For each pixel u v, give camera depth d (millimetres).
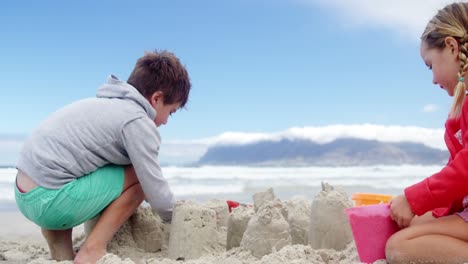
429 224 2326
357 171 18438
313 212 3018
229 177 13719
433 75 2504
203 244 2988
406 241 2316
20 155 3004
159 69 3176
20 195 2902
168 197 3037
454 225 2283
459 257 2199
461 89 2369
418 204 2371
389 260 2398
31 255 3355
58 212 2844
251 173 16266
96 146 2889
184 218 2982
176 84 3217
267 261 2492
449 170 2314
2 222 4922
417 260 2285
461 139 2439
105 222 2904
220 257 2850
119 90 3102
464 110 2361
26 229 4500
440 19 2445
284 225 2854
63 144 2869
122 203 2961
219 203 3674
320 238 2957
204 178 13078
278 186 10438
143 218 3268
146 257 3111
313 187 10148
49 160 2830
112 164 3012
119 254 3102
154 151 2969
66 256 3064
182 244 2951
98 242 2865
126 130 2906
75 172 2869
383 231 2520
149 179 2947
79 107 3012
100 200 2891
